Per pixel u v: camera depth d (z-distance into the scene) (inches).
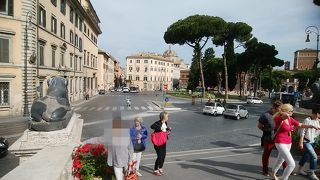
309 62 4453.7
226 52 2132.1
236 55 2454.5
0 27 927.0
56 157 196.9
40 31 1095.0
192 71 3681.1
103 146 219.1
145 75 4854.8
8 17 939.3
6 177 153.5
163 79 5231.3
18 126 752.3
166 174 276.4
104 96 2428.6
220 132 701.9
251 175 274.4
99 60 3297.2
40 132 320.2
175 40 2068.2
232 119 1050.1
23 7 967.6
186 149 479.2
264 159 271.4
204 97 2244.1
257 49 2194.9
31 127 328.5
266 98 3051.2
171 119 977.5
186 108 1423.5
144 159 353.4
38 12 1070.4
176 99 2171.5
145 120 924.0
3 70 936.9
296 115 515.8
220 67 2987.2
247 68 2448.3
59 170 167.5
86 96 1854.1
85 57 2137.1
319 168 295.9
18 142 314.2
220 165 310.2
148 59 4837.6
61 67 1363.2
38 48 1076.5
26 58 948.0
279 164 253.1
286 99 1625.2
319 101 528.7
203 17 1963.6
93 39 2556.6
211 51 3850.9
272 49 2188.7
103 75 3346.5
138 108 1359.5
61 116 337.7
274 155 355.9
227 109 1071.0
